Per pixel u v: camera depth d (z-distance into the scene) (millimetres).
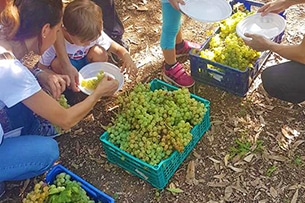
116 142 2285
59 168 2174
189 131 2279
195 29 3186
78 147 2518
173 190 2256
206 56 2635
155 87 2566
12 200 2293
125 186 2311
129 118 2314
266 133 2480
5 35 1826
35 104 1881
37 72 2246
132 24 3277
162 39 2629
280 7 2607
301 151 2377
